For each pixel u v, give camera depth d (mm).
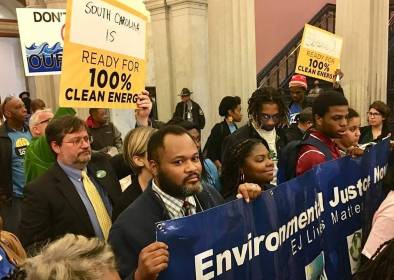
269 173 2111
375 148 2416
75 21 2232
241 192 1596
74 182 2148
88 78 2332
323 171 2033
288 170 2387
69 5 2195
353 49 6332
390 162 1926
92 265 917
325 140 2354
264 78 9422
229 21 5570
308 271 1884
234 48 5605
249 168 2090
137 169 2074
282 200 1742
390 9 9633
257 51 10211
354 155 2254
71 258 919
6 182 3820
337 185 2117
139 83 2680
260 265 1631
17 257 1672
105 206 2256
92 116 4637
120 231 1515
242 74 5637
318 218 1976
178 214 1582
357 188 2254
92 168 2334
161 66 7402
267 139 2957
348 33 6344
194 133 2738
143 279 1273
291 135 3461
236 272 1542
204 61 7168
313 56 4227
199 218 1428
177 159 1493
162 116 7508
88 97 2344
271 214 1679
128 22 2555
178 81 7211
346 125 2357
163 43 7266
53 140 2117
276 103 2893
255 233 1613
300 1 10516
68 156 2105
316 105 2367
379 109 4160
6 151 3830
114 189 2338
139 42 2654
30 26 3240
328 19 10445
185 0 6844
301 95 4832
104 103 2441
